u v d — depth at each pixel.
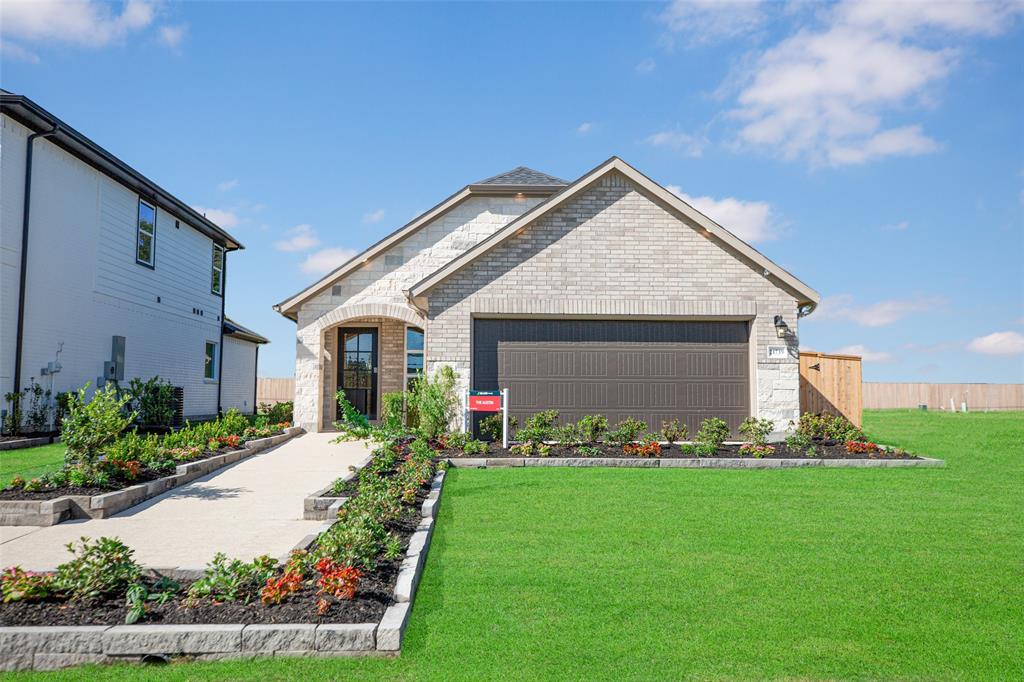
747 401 14.06
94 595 4.34
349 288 17.33
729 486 9.25
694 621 4.38
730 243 13.84
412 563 5.05
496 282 13.85
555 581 5.11
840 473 10.60
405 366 18.73
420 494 8.09
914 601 4.78
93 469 8.11
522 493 8.62
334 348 18.39
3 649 3.79
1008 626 4.37
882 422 22.31
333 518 6.82
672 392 14.04
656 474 10.30
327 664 3.76
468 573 5.29
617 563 5.58
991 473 10.69
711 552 5.94
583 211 14.03
